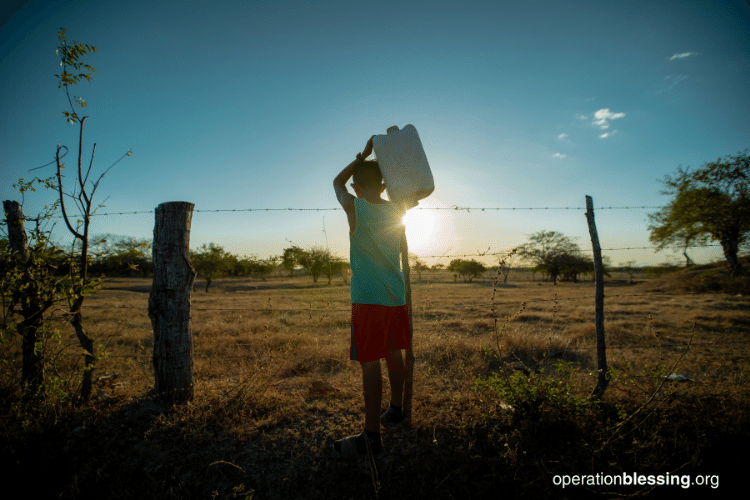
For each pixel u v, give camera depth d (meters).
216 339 5.43
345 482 1.85
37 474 1.94
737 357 4.18
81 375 2.82
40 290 2.43
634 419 2.34
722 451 2.05
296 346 4.73
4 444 2.08
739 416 2.31
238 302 13.87
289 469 1.94
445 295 17.47
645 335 5.75
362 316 1.92
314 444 2.15
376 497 1.72
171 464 1.98
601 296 2.75
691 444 2.06
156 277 2.57
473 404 2.56
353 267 2.01
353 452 1.93
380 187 2.10
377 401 1.90
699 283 17.30
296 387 3.08
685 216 21.23
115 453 2.07
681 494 1.77
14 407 2.20
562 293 18.52
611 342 5.31
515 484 1.83
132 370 3.50
